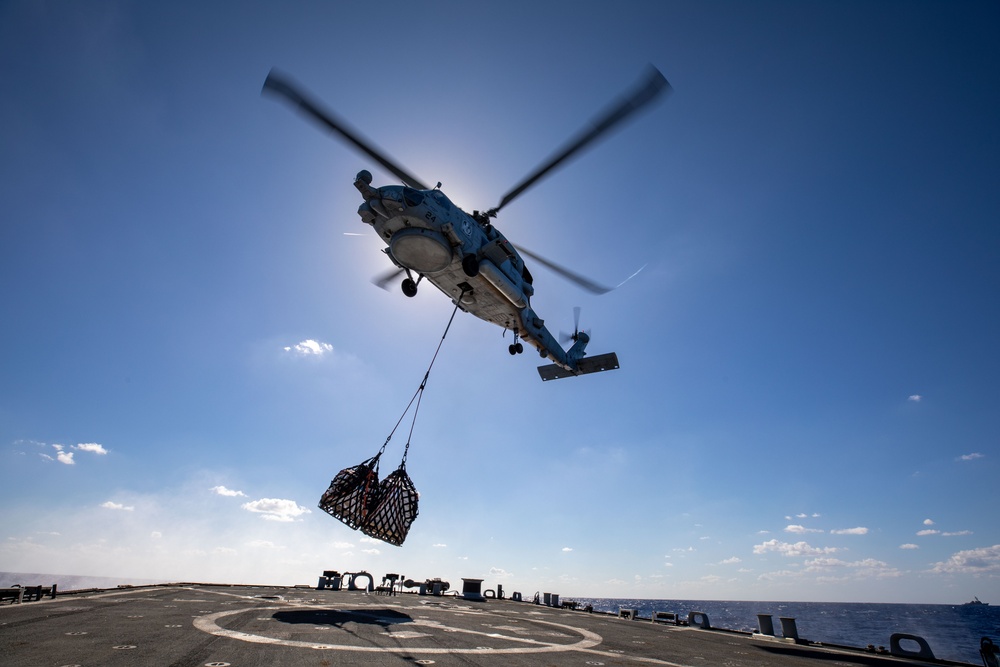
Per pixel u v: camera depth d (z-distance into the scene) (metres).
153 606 11.62
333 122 13.28
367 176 14.43
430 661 6.89
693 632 14.66
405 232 14.33
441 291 17.56
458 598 22.27
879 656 12.07
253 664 6.07
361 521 11.45
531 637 10.42
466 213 15.97
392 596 20.17
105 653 6.28
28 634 7.43
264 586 21.50
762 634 15.12
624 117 12.03
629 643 10.73
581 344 24.73
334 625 9.89
